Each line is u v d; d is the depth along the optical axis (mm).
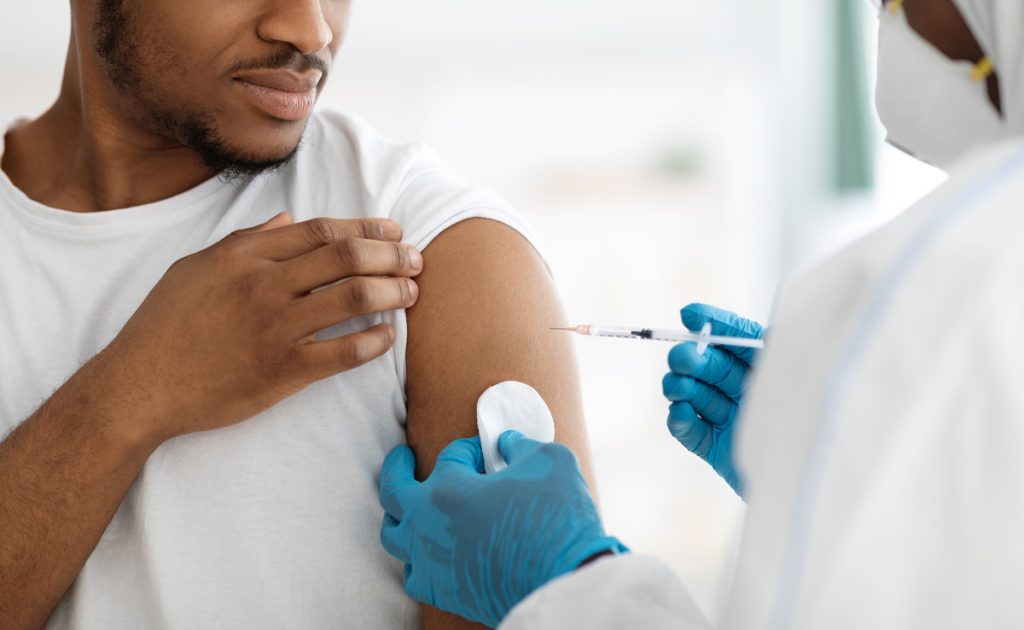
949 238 564
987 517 549
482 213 1154
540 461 915
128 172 1250
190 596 1056
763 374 635
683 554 3621
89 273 1186
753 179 4016
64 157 1298
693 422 1154
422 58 3949
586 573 742
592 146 4008
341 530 1088
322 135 1290
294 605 1065
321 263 1025
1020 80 668
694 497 3709
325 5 1178
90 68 1214
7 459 1042
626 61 3977
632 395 3871
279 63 1126
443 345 1089
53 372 1157
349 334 1048
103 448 1024
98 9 1154
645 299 3986
